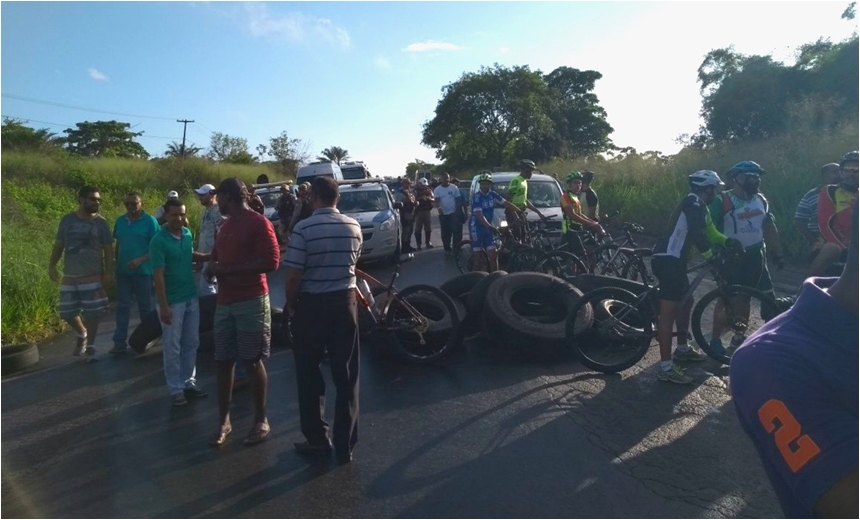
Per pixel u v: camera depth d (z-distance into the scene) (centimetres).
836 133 1625
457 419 585
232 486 473
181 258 646
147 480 487
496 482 466
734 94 3325
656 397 625
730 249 662
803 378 166
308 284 502
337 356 502
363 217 1537
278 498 453
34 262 1138
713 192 681
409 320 747
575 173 1109
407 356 746
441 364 748
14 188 2283
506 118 5969
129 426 598
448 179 1714
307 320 500
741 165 713
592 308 727
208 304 855
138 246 854
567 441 533
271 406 637
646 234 1953
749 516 416
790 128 1922
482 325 785
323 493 458
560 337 738
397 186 2762
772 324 182
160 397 677
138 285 862
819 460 160
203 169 4075
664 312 660
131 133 6022
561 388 656
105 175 3381
